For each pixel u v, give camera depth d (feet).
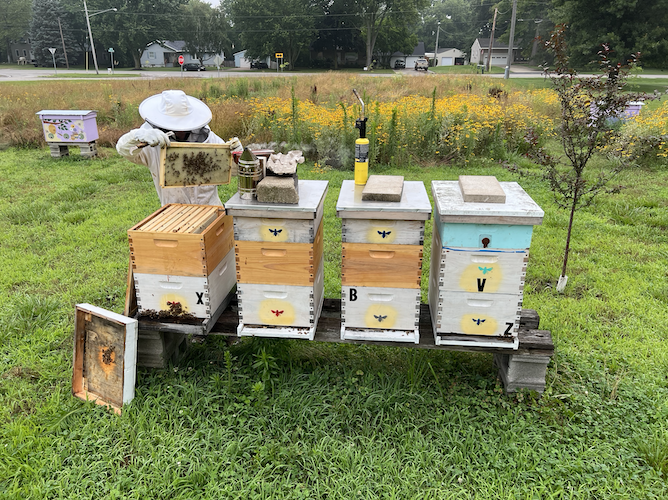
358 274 10.66
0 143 43.32
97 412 11.38
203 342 14.06
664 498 9.23
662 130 34.47
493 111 38.63
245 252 10.77
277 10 201.67
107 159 39.04
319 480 9.68
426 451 10.25
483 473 9.79
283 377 12.48
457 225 10.02
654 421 11.26
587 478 9.66
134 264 11.41
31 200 27.78
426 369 12.94
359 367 13.04
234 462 10.03
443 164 35.88
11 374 12.91
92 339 11.96
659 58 112.57
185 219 12.05
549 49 16.70
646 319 15.44
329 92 65.82
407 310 10.93
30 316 15.51
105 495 9.38
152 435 10.66
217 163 11.75
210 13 231.71
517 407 11.48
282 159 11.29
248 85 74.64
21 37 262.47
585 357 13.56
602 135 16.55
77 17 227.20
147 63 246.68
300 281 10.89
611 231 22.97
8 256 20.33
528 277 18.80
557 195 27.76
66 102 55.83
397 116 37.37
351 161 34.78
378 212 9.91
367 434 10.83
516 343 11.02
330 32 223.51
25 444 10.29
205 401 11.58
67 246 21.26
